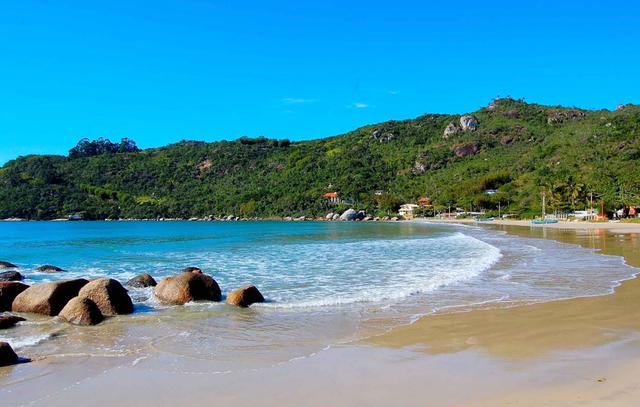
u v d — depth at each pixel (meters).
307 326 11.00
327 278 18.41
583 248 31.08
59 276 20.20
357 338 9.85
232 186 176.38
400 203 150.88
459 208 133.88
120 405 6.51
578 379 6.88
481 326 10.59
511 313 11.89
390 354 8.62
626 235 47.03
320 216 147.62
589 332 9.79
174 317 12.15
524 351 8.52
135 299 14.51
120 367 8.17
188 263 24.41
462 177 153.00
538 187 118.31
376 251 30.09
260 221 137.12
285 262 24.22
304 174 178.75
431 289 15.65
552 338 9.38
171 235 55.84
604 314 11.53
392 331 10.37
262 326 11.09
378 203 151.62
